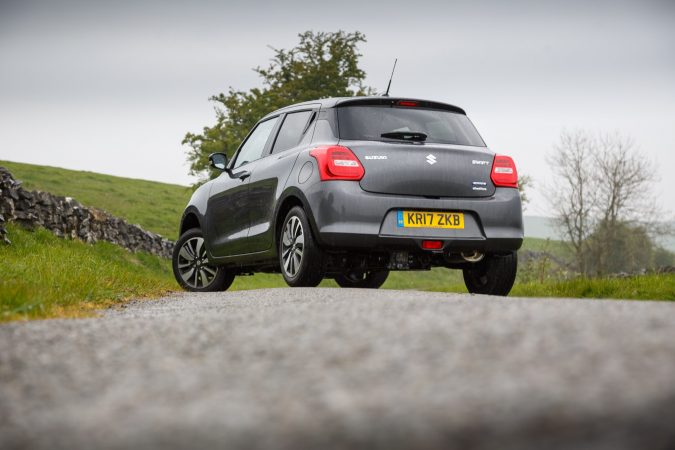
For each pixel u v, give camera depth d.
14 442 2.40
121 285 10.41
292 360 3.51
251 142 10.80
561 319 4.25
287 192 9.01
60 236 19.36
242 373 3.30
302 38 42.38
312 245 8.61
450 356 3.32
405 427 2.24
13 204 17.28
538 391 2.58
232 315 5.46
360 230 8.27
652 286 11.81
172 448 2.21
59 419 2.67
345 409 2.51
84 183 56.16
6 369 3.61
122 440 2.33
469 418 2.30
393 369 3.14
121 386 3.19
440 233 8.45
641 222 46.78
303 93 41.34
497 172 8.79
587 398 2.43
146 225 46.22
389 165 8.42
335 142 8.60
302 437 2.22
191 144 40.81
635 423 2.13
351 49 42.31
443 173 8.54
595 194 46.69
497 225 8.65
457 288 23.95
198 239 11.90
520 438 2.07
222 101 41.09
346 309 5.24
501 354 3.30
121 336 4.61
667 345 3.35
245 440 2.24
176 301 8.93
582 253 46.69
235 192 10.52
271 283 35.16
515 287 14.41
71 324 5.22
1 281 7.23
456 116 9.19
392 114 8.89
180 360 3.74
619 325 3.98
